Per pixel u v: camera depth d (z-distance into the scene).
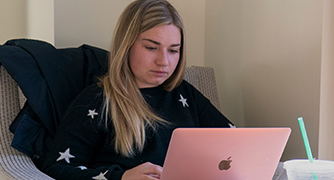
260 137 1.11
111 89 1.55
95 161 1.53
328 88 1.52
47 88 1.62
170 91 1.67
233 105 2.12
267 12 1.85
